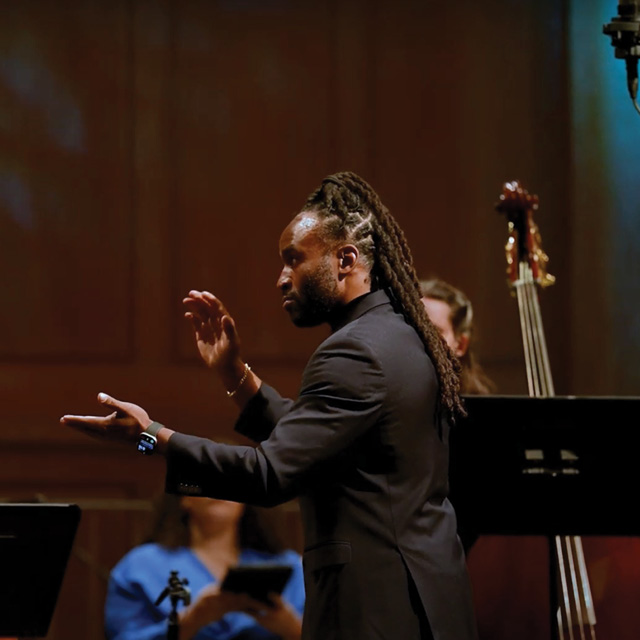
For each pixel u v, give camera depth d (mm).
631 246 15930
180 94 16516
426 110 16562
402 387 7008
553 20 16469
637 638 9016
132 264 16500
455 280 16422
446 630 6824
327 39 16594
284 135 16547
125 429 6949
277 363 16484
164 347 16500
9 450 16375
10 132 16391
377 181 16531
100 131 16469
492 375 16266
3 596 7188
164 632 10758
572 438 7816
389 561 6844
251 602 10344
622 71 16016
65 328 16438
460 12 16594
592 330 16078
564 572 9148
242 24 16562
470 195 16500
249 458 6758
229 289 16500
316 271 7391
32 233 16422
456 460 7859
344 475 6996
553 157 16406
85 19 16469
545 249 16359
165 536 11406
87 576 15383
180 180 16516
